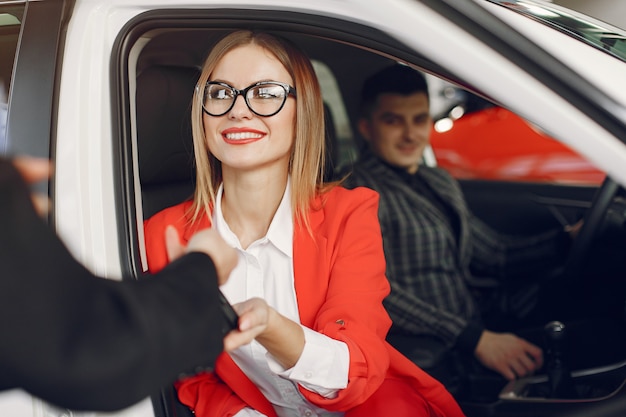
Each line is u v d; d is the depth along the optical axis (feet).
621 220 7.61
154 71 6.05
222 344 2.69
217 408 5.17
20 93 4.64
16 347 2.19
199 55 7.49
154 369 2.42
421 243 8.07
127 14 4.79
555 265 8.88
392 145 8.25
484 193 11.12
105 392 2.33
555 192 10.84
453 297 8.14
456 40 3.99
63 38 4.72
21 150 4.55
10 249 2.19
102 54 4.72
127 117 4.81
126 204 4.70
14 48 4.86
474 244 9.00
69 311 2.27
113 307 2.37
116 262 4.58
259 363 5.05
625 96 3.86
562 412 4.80
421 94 8.17
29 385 2.27
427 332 7.56
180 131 6.23
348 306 4.94
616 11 7.03
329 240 5.17
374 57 9.91
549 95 3.89
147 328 2.38
